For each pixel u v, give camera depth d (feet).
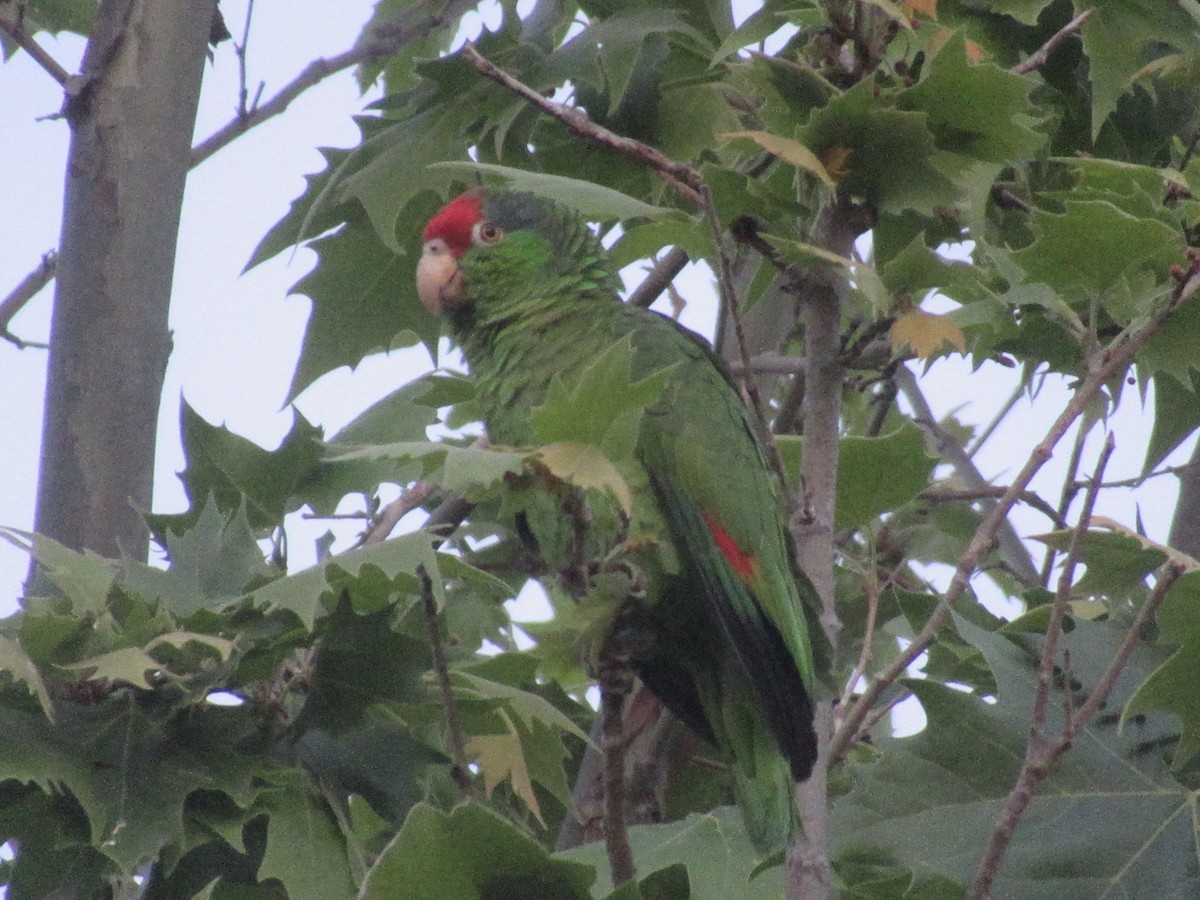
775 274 26.13
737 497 24.27
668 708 26.32
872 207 22.12
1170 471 22.08
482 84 28.30
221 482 24.25
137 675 18.19
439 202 30.45
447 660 22.40
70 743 19.12
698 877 22.21
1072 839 20.47
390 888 16.70
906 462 23.75
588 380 15.17
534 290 27.09
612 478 14.98
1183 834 20.48
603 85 27.48
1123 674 21.84
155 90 25.93
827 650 24.50
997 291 24.59
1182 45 25.84
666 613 24.88
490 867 16.85
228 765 19.48
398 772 20.76
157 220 25.57
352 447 17.22
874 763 20.92
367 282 30.14
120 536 24.20
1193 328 21.74
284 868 19.58
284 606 17.89
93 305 24.97
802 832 20.06
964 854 20.30
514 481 16.47
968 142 21.65
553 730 23.44
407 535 18.12
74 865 20.30
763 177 26.84
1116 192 24.06
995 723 21.03
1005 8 25.39
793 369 29.04
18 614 19.80
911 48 22.79
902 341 20.76
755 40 23.99
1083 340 21.91
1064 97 28.71
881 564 29.94
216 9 29.37
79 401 24.61
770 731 24.11
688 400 24.75
